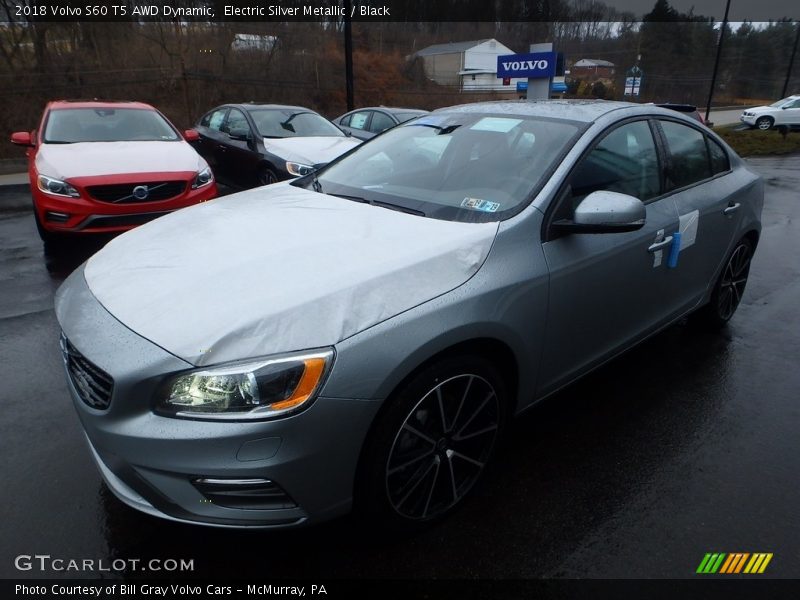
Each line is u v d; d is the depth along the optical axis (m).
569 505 2.39
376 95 31.53
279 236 2.33
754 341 4.02
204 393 1.69
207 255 2.20
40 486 2.42
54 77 19.05
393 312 1.90
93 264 2.38
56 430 2.81
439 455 2.18
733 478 2.58
